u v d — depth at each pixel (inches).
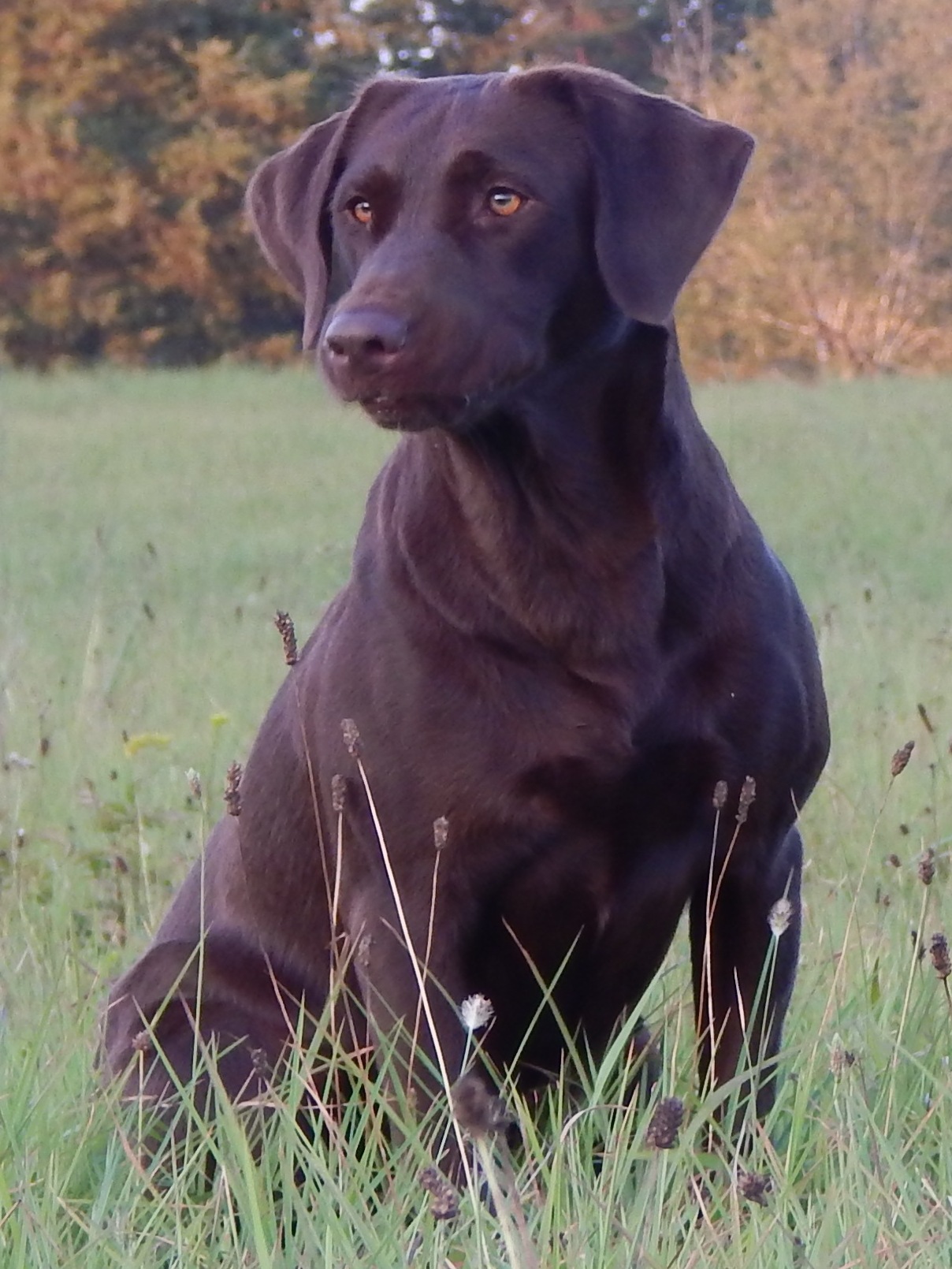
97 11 1743.4
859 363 1524.4
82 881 264.5
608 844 171.8
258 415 1209.4
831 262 1525.6
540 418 168.9
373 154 177.9
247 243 1784.0
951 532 645.3
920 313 1556.3
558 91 175.0
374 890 174.1
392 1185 149.9
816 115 1568.7
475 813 168.2
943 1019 189.5
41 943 228.1
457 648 168.4
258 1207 142.3
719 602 170.4
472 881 170.6
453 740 167.9
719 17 1988.2
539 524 166.7
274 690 368.8
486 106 174.1
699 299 1528.1
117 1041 197.5
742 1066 166.6
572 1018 183.6
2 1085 173.8
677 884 175.9
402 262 167.9
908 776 294.2
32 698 365.4
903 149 1569.9
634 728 167.0
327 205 187.6
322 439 1066.7
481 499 168.1
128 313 1798.7
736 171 169.3
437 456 171.5
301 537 700.0
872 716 327.9
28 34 1743.4
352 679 173.8
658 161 171.5
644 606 167.3
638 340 171.9
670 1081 171.8
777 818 174.6
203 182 1749.5
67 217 1752.0
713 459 179.0
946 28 1581.0
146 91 1760.6
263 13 1838.1
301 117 1808.6
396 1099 165.6
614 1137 158.1
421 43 1915.6
